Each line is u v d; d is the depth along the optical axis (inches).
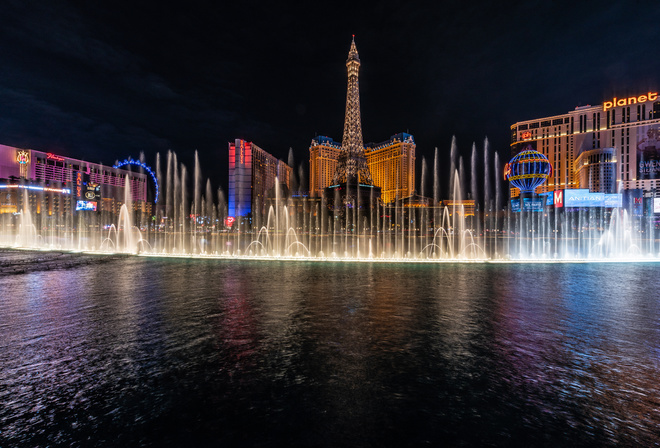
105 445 242.5
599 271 1060.5
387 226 4995.1
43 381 330.0
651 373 354.9
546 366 369.4
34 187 5841.5
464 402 297.9
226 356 387.2
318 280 870.4
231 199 6658.5
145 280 861.8
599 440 251.1
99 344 422.0
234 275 941.8
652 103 5506.9
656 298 687.1
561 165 6510.8
